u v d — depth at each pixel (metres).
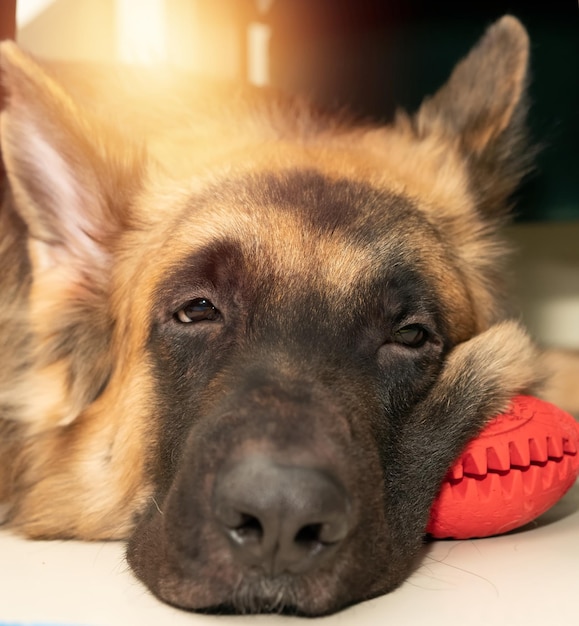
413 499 0.34
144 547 0.32
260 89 0.51
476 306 0.43
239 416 0.29
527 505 0.35
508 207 0.49
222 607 0.29
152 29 0.80
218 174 0.40
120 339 0.39
